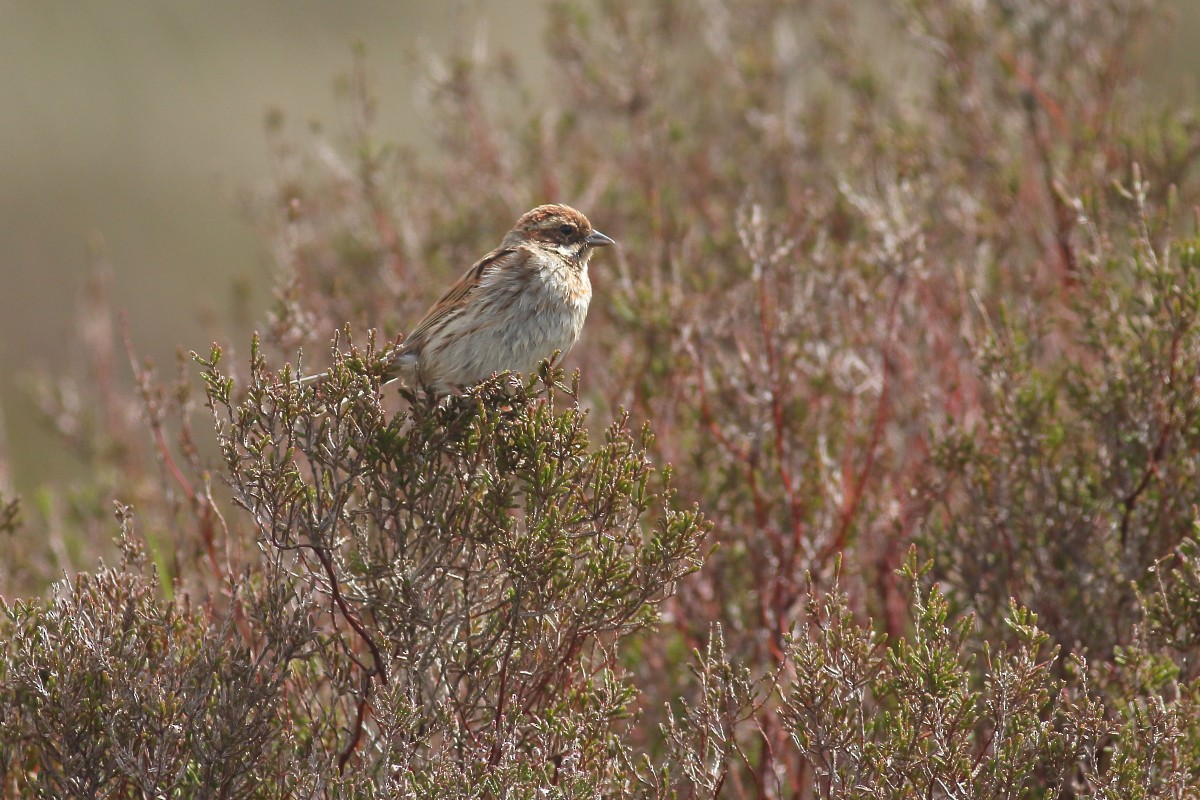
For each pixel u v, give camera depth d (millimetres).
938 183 15172
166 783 9055
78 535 13977
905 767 8750
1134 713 9141
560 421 9156
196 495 11797
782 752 11516
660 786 9414
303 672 10086
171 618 9797
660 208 16016
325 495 9203
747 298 13930
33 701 9188
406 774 8570
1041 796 10086
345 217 17297
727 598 12859
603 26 18328
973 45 16516
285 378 8922
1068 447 11922
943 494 11844
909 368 13688
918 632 9133
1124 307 11875
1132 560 11148
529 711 9414
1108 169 14711
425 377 11367
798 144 17672
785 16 19297
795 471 13148
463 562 9852
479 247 16688
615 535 9633
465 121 17844
